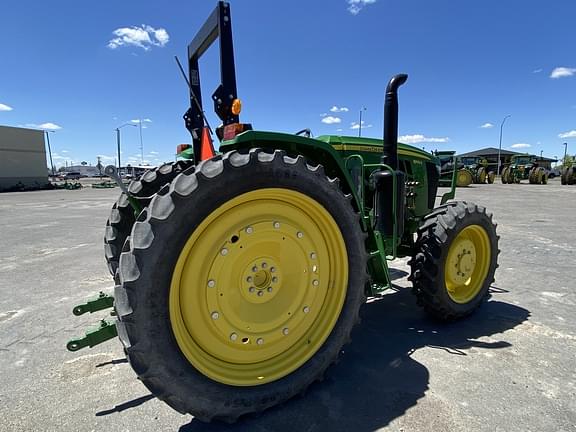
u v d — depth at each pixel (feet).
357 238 7.89
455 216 10.55
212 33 9.37
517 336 10.20
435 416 6.94
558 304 12.56
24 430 6.79
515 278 15.40
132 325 5.57
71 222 34.19
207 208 6.08
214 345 6.68
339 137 11.33
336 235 7.68
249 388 6.84
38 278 16.12
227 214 6.46
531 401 7.35
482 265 11.75
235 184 6.29
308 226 7.52
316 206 7.30
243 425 6.81
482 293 11.57
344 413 7.08
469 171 87.97
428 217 11.07
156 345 5.74
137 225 5.81
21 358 9.44
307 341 7.73
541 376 8.23
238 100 8.23
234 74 8.90
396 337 10.21
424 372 8.45
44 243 24.03
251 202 6.71
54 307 12.80
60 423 6.97
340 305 7.93
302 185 7.00
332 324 7.89
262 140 7.37
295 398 7.54
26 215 40.01
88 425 6.91
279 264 7.22
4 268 17.78
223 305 6.65
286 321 7.43
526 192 65.21
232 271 6.68
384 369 8.59
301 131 12.16
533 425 6.66
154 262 5.63
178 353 6.01
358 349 9.55
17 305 13.00
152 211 5.77
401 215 10.19
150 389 5.96
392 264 17.90
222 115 8.95
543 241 22.81
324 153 8.15
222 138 8.33
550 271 16.39
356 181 10.12
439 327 10.84
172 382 5.97
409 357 9.12
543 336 10.20
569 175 93.86
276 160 6.66
